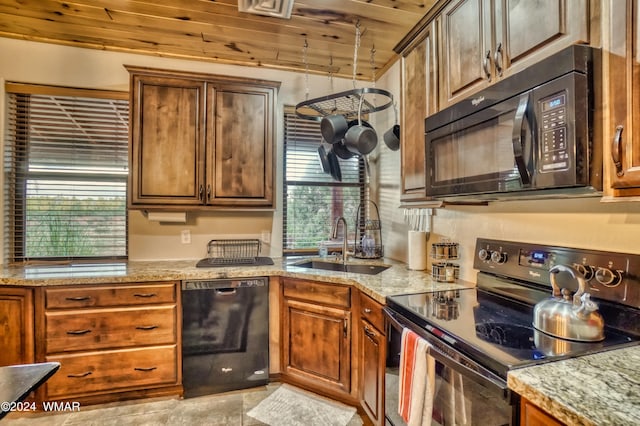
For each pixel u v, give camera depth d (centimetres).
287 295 223
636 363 87
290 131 292
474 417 96
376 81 302
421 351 117
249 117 247
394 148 237
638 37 84
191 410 198
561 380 78
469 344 100
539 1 111
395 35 229
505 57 125
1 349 193
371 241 276
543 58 109
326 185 301
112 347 202
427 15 176
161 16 209
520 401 81
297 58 266
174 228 266
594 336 101
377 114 299
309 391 218
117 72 254
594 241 120
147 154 230
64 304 196
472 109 132
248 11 201
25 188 247
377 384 162
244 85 247
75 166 254
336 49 250
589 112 94
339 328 198
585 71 93
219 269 223
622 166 88
